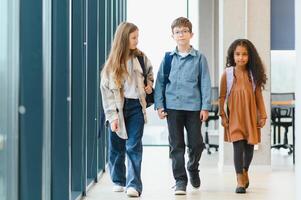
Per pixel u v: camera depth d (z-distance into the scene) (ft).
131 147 17.54
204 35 41.09
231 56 19.56
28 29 11.55
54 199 14.89
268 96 25.55
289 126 35.19
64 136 14.89
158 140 41.70
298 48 8.82
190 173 19.04
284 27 29.89
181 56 18.19
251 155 19.21
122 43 17.28
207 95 18.03
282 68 37.29
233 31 25.80
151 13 39.99
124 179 18.99
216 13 41.09
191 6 41.01
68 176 14.94
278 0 29.91
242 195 18.30
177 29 18.15
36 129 11.74
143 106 17.48
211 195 18.21
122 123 17.29
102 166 24.59
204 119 18.03
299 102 8.77
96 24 21.83
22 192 11.79
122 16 34.50
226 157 25.53
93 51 21.86
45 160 12.80
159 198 17.54
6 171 10.99
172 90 18.11
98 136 20.99
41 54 11.61
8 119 11.07
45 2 13.33
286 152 36.14
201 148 18.53
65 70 14.78
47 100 13.73
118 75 17.17
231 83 19.16
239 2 25.79
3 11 10.54
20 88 11.61
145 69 17.65
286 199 17.54
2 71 10.49
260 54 25.57
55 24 14.75
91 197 17.92
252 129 18.85
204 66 18.16
